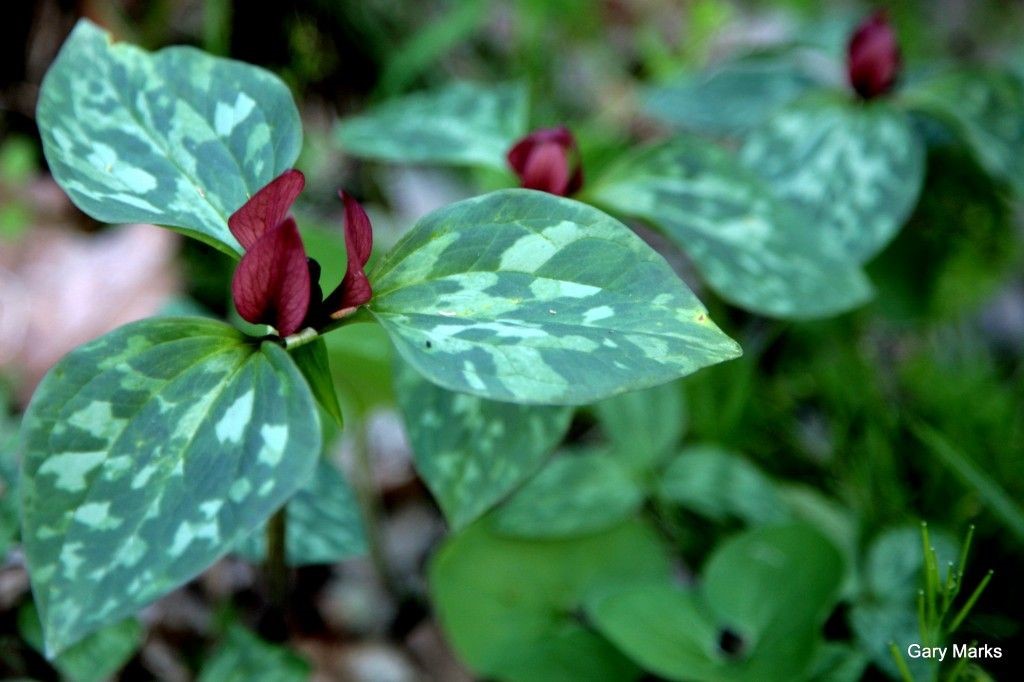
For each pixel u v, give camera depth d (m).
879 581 0.85
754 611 0.81
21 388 0.95
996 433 0.94
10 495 0.77
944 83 0.92
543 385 0.66
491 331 0.67
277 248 0.67
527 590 0.85
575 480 0.87
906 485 0.93
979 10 1.40
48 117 0.71
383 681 0.87
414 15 1.22
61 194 1.03
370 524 0.90
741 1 1.38
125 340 0.68
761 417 0.97
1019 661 0.84
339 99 1.15
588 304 0.68
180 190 0.71
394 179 1.09
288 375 0.67
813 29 1.00
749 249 0.83
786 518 0.88
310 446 0.66
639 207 0.83
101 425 0.67
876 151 0.89
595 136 1.08
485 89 0.93
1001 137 0.90
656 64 1.23
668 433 0.89
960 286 1.02
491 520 0.85
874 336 1.02
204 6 1.11
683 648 0.80
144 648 0.84
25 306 0.98
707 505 0.88
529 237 0.69
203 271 1.01
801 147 0.90
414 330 0.68
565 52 1.27
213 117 0.73
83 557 0.65
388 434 0.96
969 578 0.87
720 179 0.84
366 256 0.69
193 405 0.67
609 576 0.85
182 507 0.66
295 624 0.88
